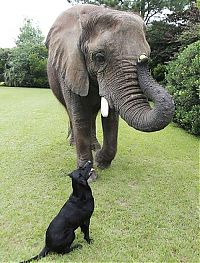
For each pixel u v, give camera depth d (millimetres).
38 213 4113
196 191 4793
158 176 5320
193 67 8297
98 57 3898
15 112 11406
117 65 3742
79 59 4316
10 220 3955
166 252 3346
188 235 3652
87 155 4965
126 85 3686
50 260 3193
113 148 5262
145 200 4477
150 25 18188
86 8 4938
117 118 5082
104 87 3898
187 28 14977
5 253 3342
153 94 3418
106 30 3869
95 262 3191
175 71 9305
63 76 4586
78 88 4355
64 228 3203
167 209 4242
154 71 16109
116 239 3549
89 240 3477
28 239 3576
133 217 4023
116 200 4477
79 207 3273
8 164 5848
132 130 8547
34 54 26125
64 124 9164
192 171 5602
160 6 18125
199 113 7938
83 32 4137
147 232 3695
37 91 21141
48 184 4980
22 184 4992
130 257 3264
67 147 6859
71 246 3391
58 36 4938
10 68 27438
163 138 7840
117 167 5660
